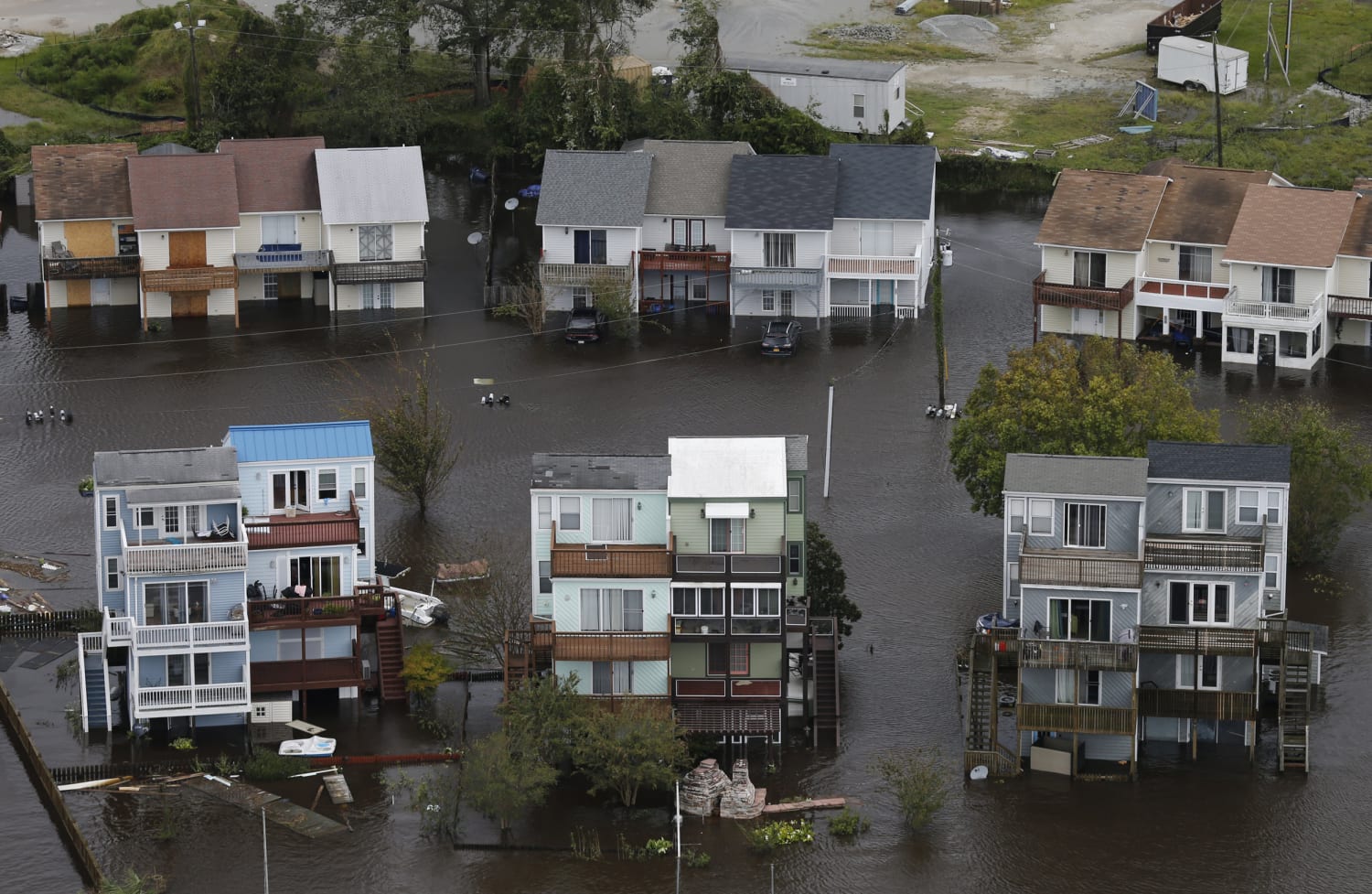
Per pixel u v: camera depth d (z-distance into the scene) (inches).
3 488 4753.9
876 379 5339.6
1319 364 5403.5
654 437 5000.0
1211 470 3875.5
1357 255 5378.9
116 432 5012.3
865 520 4653.1
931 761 3782.0
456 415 5123.0
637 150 5920.3
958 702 3988.7
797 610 3892.7
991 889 3481.8
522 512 4645.7
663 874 3518.7
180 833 3599.9
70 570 4404.5
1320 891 3476.9
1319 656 3961.6
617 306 5615.2
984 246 6205.7
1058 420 4308.6
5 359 5408.5
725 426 5068.9
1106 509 3848.4
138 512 3858.3
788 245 5689.0
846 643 4173.2
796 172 5743.1
